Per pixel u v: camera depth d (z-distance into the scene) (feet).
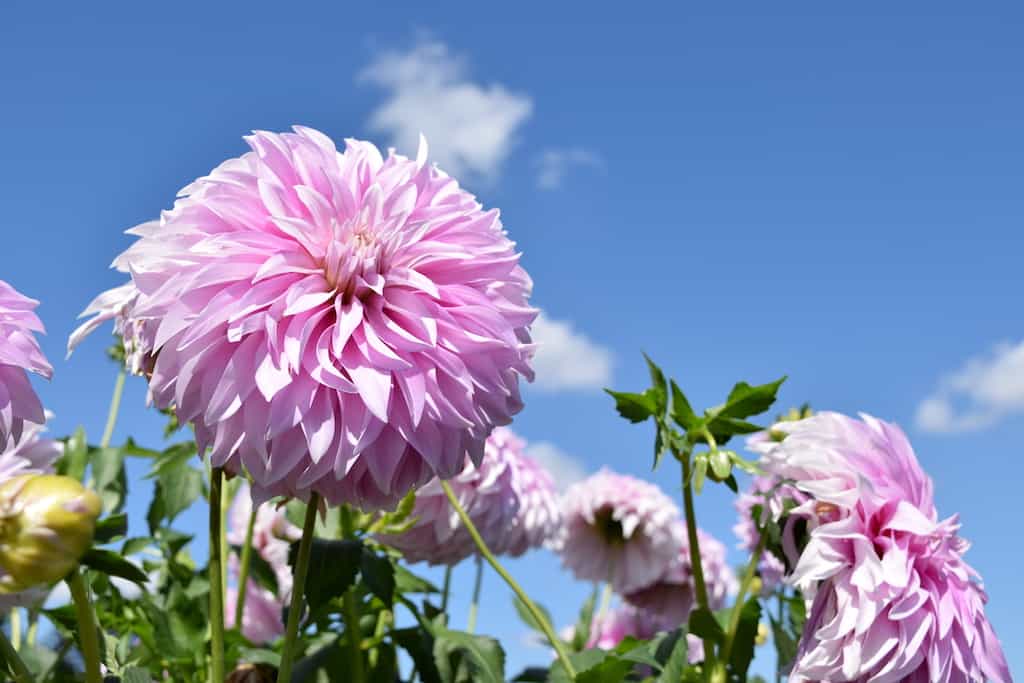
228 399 2.87
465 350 2.99
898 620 3.36
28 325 2.94
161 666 4.11
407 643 3.94
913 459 3.57
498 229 3.21
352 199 3.07
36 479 2.56
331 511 4.05
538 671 4.30
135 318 2.97
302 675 4.02
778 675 4.07
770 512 3.67
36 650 4.03
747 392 3.62
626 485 5.93
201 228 3.00
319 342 2.94
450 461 3.01
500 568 3.83
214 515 3.08
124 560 2.66
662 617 6.11
